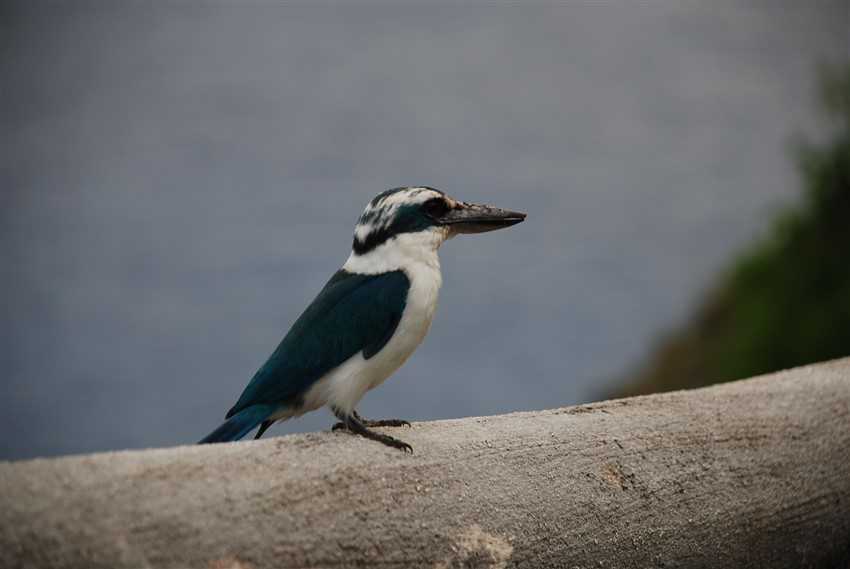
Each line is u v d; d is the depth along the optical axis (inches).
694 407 185.2
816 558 186.2
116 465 177.8
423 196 185.0
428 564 180.2
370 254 185.0
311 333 184.2
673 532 183.2
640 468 183.0
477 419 183.2
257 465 179.0
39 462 177.5
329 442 180.2
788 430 185.5
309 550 178.9
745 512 184.2
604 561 182.2
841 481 185.9
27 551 176.6
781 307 287.1
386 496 179.9
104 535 177.0
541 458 181.9
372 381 184.7
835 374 187.9
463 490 180.7
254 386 184.4
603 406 184.9
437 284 185.0
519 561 181.2
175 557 177.5
